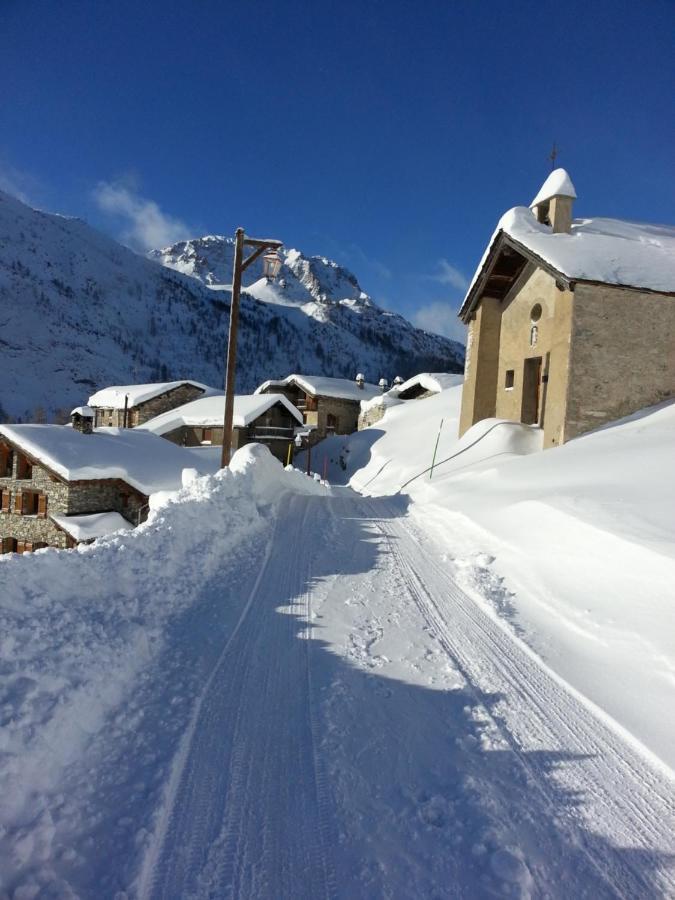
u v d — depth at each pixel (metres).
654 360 16.09
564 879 2.66
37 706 3.26
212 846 2.72
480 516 9.74
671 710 4.05
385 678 4.46
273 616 5.57
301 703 4.00
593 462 11.88
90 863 2.54
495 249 19.56
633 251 17.61
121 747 3.33
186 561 6.68
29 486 20.48
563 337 16.11
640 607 5.43
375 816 2.98
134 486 20.39
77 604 4.86
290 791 3.12
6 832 2.54
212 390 52.12
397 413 41.12
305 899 2.47
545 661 4.88
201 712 3.80
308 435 41.16
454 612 5.96
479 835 2.86
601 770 3.46
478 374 21.75
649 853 2.84
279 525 9.78
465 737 3.73
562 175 19.02
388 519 11.07
